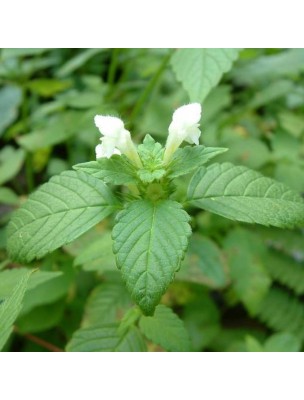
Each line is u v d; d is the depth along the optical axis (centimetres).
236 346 29
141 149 18
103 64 46
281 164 34
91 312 26
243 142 35
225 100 36
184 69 24
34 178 43
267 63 38
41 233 18
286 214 18
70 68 37
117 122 17
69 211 18
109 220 31
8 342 29
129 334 20
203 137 35
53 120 37
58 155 44
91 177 19
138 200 17
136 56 38
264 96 38
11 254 18
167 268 15
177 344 19
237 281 30
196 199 18
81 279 31
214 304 32
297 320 32
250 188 18
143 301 15
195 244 28
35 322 27
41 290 26
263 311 32
